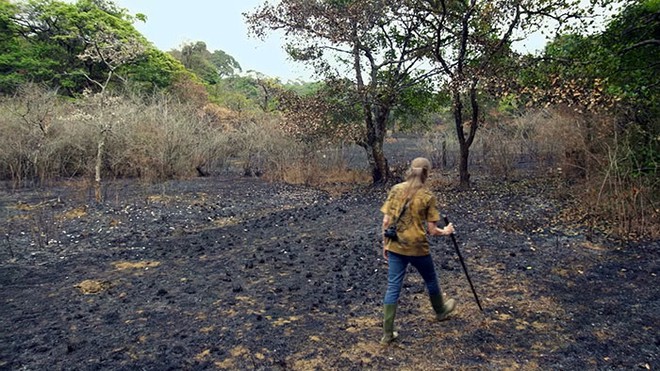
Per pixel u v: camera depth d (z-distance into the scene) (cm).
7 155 1447
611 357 373
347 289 546
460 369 359
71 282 590
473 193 1212
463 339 409
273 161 1670
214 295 534
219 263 665
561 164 1295
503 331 423
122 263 675
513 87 976
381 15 1199
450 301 454
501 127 1703
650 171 840
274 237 825
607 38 981
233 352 394
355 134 1384
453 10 1155
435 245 734
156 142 1528
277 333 429
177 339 420
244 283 575
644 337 407
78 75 2675
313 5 1266
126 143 1520
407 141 3666
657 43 886
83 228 902
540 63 1075
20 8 2644
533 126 1544
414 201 398
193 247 764
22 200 1183
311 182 1556
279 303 505
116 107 1434
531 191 1191
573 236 755
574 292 519
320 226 905
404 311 474
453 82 1062
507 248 704
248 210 1103
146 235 855
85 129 1498
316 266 641
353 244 757
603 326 430
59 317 475
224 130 1925
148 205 1134
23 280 601
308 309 487
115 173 1509
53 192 1307
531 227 827
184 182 1546
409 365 367
